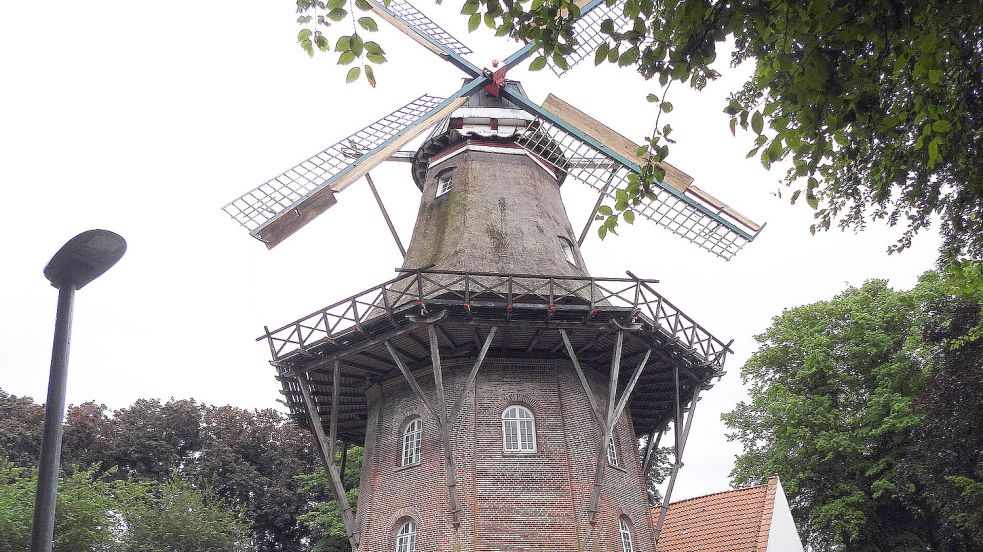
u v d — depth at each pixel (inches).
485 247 926.4
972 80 415.2
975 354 1058.7
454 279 880.9
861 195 515.2
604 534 796.0
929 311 1350.9
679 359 908.6
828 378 1471.5
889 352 1439.5
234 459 2116.1
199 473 2034.9
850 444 1346.0
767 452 1536.7
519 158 1040.2
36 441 1934.1
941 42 364.5
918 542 1341.0
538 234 960.3
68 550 1386.6
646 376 946.1
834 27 308.2
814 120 347.3
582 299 821.2
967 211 535.5
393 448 868.6
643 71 362.3
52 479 293.9
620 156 1055.0
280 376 872.3
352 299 815.1
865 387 1456.7
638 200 410.9
